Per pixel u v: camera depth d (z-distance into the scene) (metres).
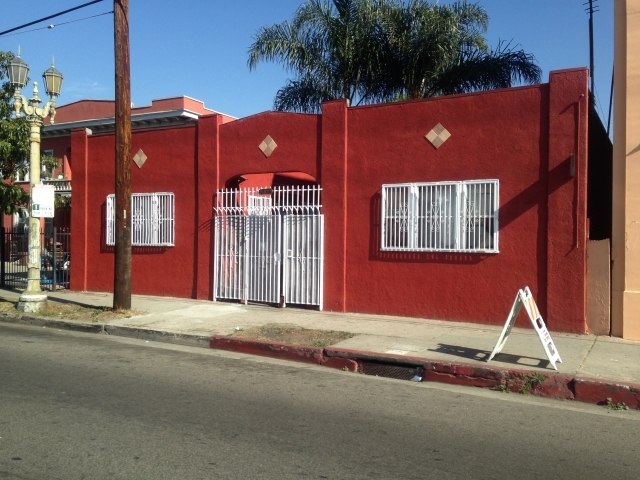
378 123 11.77
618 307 9.79
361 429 5.82
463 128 10.95
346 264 12.08
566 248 10.02
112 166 15.40
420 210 11.27
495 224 10.60
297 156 12.73
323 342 9.34
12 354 8.95
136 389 7.06
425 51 16.56
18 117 14.86
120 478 4.50
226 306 12.93
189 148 14.15
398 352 8.65
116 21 11.88
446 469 4.86
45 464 4.74
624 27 9.84
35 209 12.56
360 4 16.84
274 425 5.86
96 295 14.91
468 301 10.88
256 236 13.13
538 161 10.30
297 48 17.19
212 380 7.64
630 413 6.70
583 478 4.75
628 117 9.71
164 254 14.44
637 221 9.65
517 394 7.44
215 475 4.59
